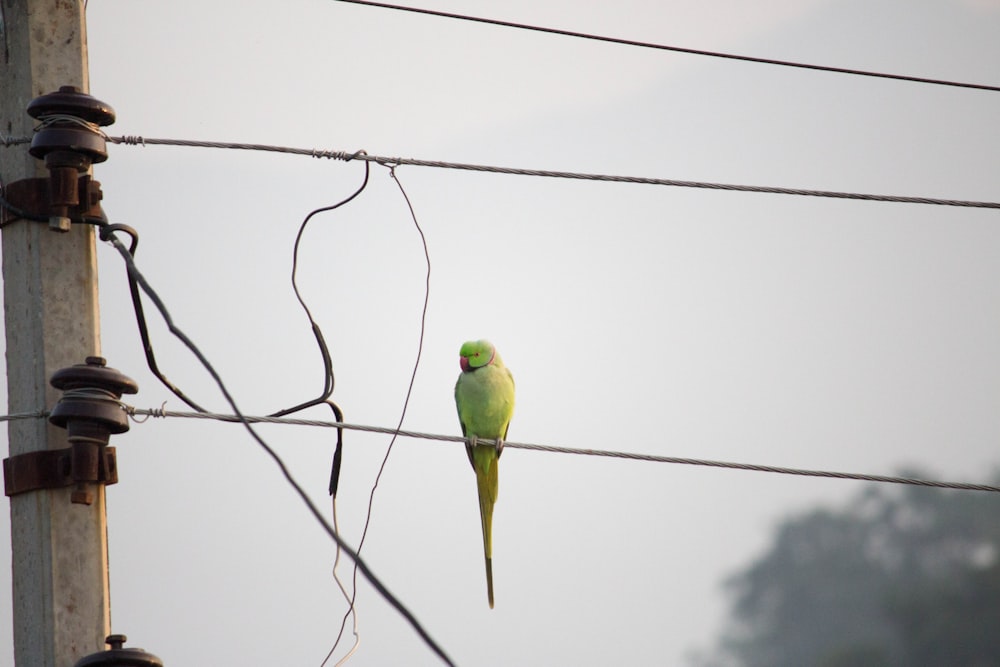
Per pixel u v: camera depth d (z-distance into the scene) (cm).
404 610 721
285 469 781
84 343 1084
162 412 1095
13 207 1090
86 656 991
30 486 1042
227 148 1230
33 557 1036
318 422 1175
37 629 1023
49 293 1081
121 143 1175
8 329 1088
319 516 762
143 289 1026
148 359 1111
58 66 1128
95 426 1039
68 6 1142
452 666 707
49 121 1092
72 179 1088
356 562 737
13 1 1134
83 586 1034
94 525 1047
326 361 1217
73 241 1098
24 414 1062
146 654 989
